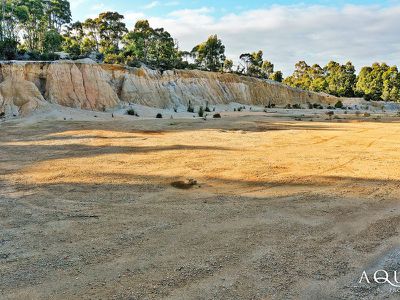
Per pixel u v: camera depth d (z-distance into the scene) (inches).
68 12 3432.6
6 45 2146.9
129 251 290.7
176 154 736.3
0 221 360.5
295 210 395.5
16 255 283.3
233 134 1068.5
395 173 570.6
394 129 1254.9
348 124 1446.9
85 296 224.1
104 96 1854.1
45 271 256.8
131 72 2174.0
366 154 746.2
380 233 329.1
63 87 1754.4
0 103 1528.1
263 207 405.7
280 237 320.2
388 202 422.9
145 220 364.2
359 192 466.3
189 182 512.7
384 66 4758.9
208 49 3698.3
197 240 313.4
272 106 2923.2
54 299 221.3
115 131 1109.1
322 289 232.2
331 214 382.0
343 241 311.6
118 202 425.4
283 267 262.7
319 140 959.6
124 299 220.2
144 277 248.1
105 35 3316.9
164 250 292.8
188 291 229.5
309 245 302.7
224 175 558.9
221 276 249.3
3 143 890.7
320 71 5187.0
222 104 2596.0
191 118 1644.9
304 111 2444.6
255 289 231.8
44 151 776.3
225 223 355.3
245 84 2945.4
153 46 3225.9
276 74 4288.9
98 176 552.4
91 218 370.3
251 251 290.5
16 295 225.9
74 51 2659.9
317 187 492.7
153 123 1349.7
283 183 512.7
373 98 4274.1
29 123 1293.1
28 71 1718.8
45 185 499.8
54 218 369.7
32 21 2741.1
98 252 288.7
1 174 564.4
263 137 1008.2
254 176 551.5
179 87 2416.3
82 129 1143.0
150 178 541.6
